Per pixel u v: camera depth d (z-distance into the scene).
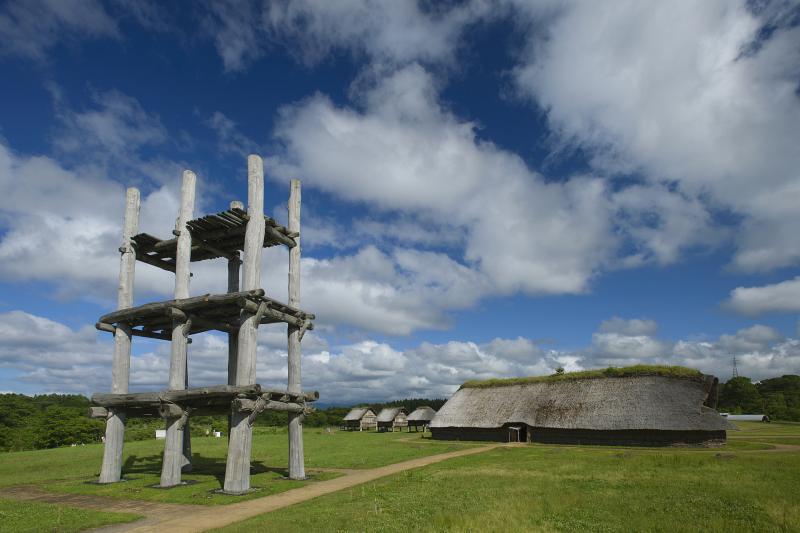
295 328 27.80
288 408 25.66
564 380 56.31
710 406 48.06
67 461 36.34
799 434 54.84
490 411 57.84
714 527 13.91
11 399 90.44
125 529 16.06
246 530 14.40
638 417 45.50
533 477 24.22
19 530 15.77
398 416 92.81
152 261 30.77
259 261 25.08
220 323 28.33
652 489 19.97
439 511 16.44
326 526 14.61
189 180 27.55
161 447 47.12
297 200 29.22
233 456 22.73
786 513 15.34
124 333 28.08
